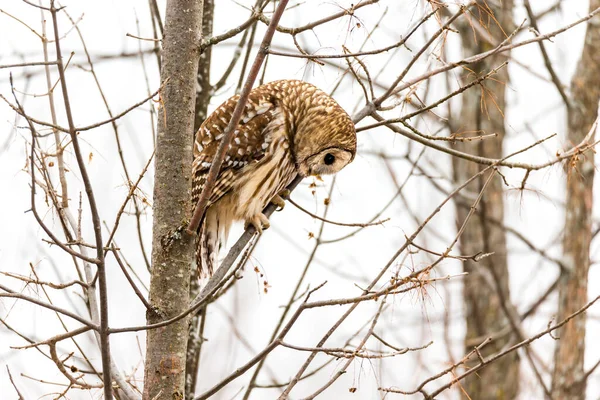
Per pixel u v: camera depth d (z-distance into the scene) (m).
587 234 13.97
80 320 7.27
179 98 8.77
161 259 8.59
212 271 11.34
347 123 11.38
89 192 6.88
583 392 13.46
